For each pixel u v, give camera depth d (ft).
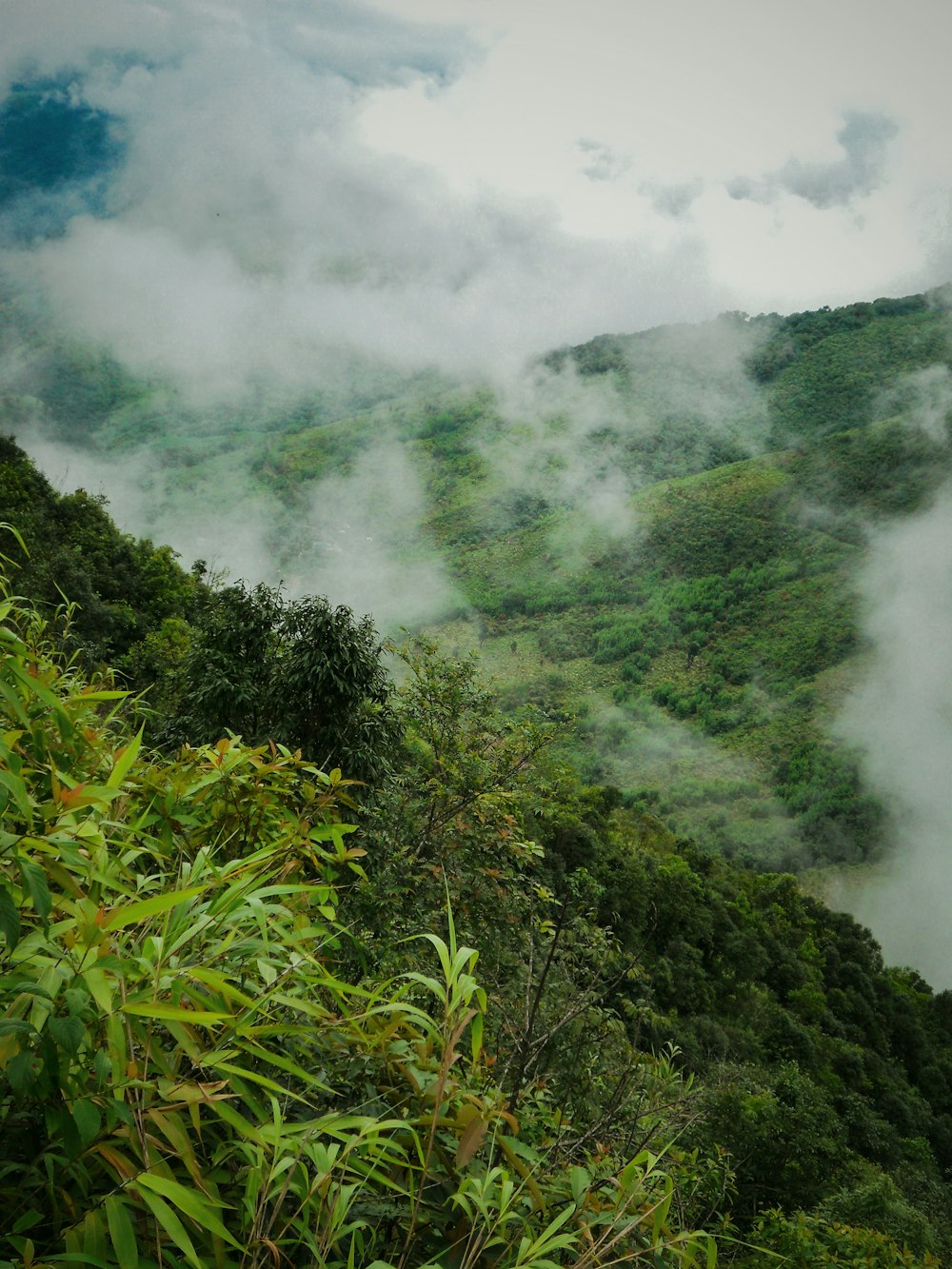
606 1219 3.91
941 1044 222.48
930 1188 46.98
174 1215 2.60
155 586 154.40
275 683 36.06
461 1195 3.34
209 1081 3.43
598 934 17.72
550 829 39.83
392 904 20.58
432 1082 3.98
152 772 5.28
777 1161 31.94
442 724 32.22
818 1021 154.51
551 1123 6.01
